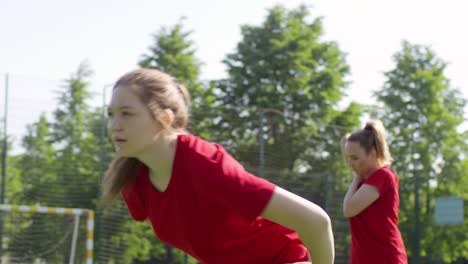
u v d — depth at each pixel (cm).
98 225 1489
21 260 1408
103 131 1423
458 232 1989
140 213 267
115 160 259
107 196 260
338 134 2084
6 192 1415
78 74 1872
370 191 432
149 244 1644
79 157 1478
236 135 1886
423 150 2627
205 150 237
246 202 228
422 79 2702
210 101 2681
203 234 244
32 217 1440
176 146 238
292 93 2794
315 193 1580
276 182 1538
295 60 2814
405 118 2673
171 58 2692
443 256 1975
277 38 2862
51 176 1462
